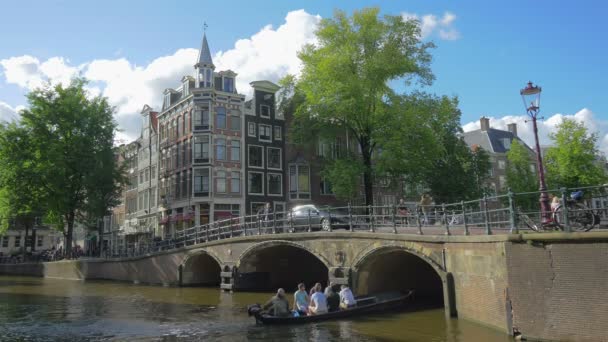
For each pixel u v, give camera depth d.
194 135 39.94
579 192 12.69
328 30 30.55
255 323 16.66
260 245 24.66
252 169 40.81
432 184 38.84
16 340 14.54
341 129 33.00
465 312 15.12
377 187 46.56
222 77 41.66
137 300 23.67
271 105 42.91
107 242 58.59
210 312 19.48
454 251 15.72
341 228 23.09
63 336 15.06
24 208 40.19
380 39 30.52
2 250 68.56
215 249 27.94
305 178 42.41
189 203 39.66
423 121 29.25
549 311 11.52
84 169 40.31
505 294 12.54
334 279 20.42
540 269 11.76
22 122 39.34
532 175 47.47
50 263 43.00
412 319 16.36
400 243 17.91
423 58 30.80
